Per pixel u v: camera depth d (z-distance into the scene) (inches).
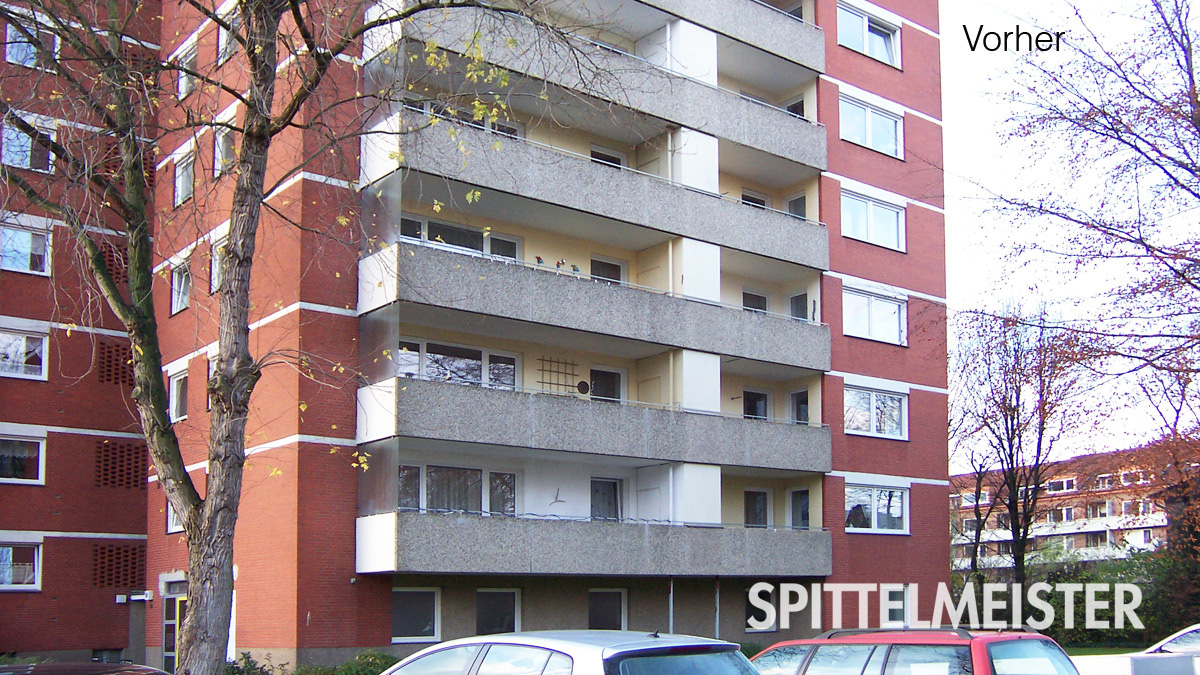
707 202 1011.9
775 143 1080.2
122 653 1021.2
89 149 542.9
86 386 1038.4
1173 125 604.7
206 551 478.3
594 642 324.5
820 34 1146.0
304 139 845.2
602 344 962.7
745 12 1081.4
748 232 1040.8
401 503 855.1
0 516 975.6
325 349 834.8
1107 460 1225.4
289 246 848.3
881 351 1153.4
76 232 518.6
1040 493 1563.7
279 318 847.7
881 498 1133.7
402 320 868.6
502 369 941.8
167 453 498.9
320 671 762.2
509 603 901.2
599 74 617.3
